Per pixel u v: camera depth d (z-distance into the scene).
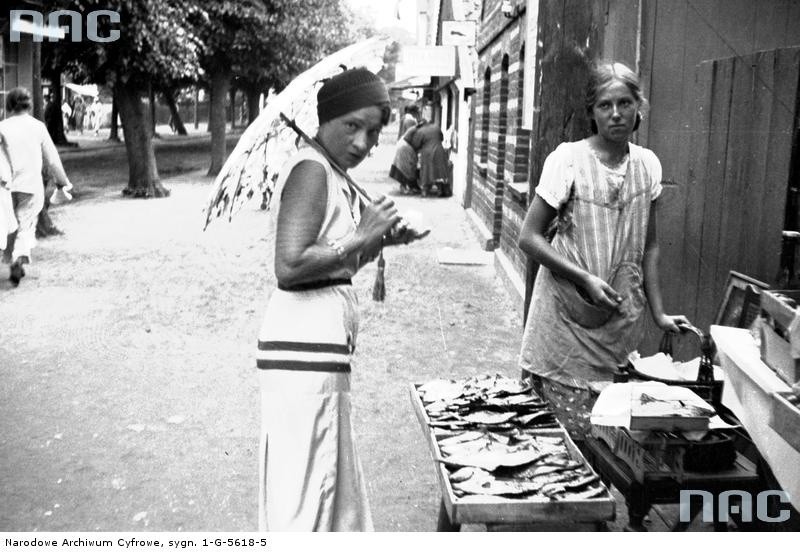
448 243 13.65
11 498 4.46
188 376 6.54
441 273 11.02
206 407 5.86
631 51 5.61
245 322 8.23
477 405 3.79
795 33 5.04
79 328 7.84
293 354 3.11
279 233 3.08
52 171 9.75
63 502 4.43
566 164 3.85
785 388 2.96
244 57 25.84
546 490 3.08
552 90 4.89
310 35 29.56
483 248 12.83
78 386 6.25
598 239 3.86
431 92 32.81
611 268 3.90
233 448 5.18
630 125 3.77
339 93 3.11
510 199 10.44
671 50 5.54
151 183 20.12
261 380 3.19
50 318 8.20
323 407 3.11
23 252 9.55
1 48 13.36
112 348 7.24
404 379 6.59
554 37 4.85
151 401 5.96
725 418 3.64
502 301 9.45
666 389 3.51
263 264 11.23
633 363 3.88
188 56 18.81
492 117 12.98
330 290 3.15
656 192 3.95
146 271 10.59
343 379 3.16
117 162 31.78
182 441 5.27
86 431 5.40
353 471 3.23
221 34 24.45
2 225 9.16
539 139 4.96
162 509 4.37
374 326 8.18
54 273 10.34
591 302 3.91
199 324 8.12
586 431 3.96
